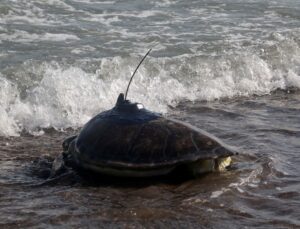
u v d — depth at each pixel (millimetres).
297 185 6473
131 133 6281
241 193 6156
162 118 6512
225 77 11320
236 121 9078
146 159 6102
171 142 6176
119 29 14016
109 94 9875
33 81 10156
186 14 15711
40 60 11172
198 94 10648
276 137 8242
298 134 8438
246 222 5492
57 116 9008
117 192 6090
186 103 10266
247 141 7965
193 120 9070
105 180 6430
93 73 10711
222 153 6137
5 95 9453
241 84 11195
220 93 10820
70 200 5883
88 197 5965
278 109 9906
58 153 7527
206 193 6086
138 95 10094
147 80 10734
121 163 6102
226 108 9938
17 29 13375
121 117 6492
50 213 5574
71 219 5449
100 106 9516
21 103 9117
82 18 14789
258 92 11086
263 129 8602
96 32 13641
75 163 6703
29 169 6910
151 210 5641
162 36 13492
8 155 7387
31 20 14211
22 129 8531
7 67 10531
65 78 9797
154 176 6324
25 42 12508
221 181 6398
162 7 16297
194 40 13266
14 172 6770
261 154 7363
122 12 15586
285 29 14523
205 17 15469
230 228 5336
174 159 6062
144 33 13711
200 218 5527
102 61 11055
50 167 6980
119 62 11094
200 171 6469
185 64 11492
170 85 10695
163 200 5902
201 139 6246
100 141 6316
